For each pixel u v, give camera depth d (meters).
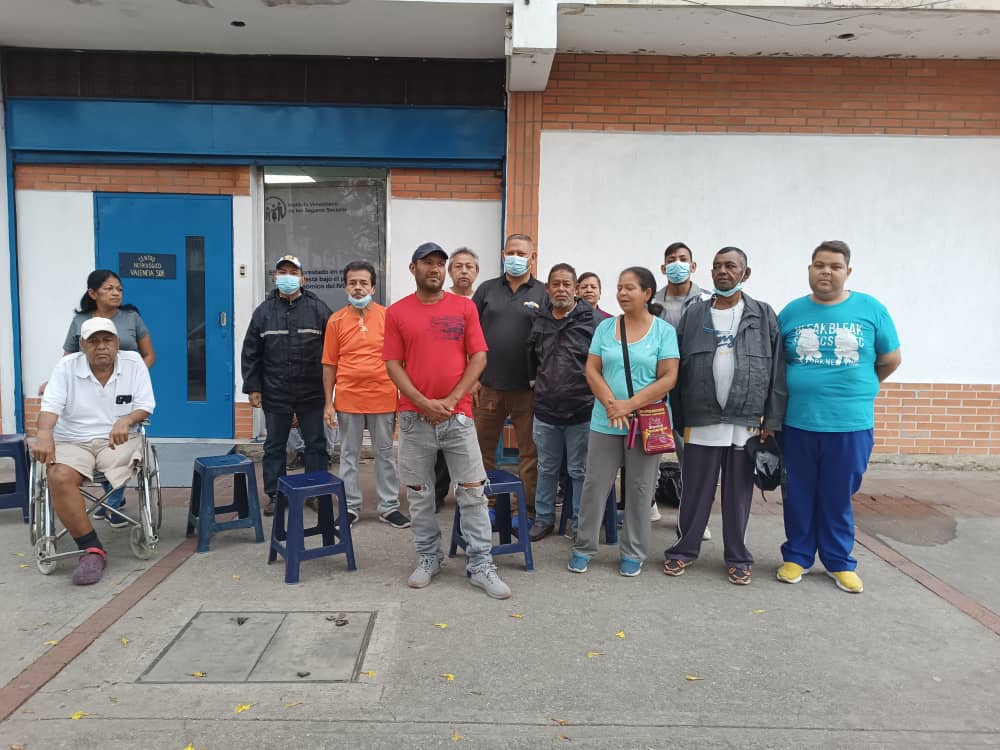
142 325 5.30
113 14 5.87
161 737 2.69
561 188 6.67
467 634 3.53
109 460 4.36
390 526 5.17
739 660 3.32
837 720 2.87
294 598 3.91
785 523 4.36
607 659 3.31
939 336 6.80
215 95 6.74
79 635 3.44
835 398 4.07
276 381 5.28
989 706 2.98
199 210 6.90
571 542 4.94
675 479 5.64
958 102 6.64
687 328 4.27
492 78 6.78
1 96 6.66
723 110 6.64
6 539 4.83
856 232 6.73
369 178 7.00
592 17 5.80
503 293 5.18
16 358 6.93
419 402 3.87
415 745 2.67
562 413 4.73
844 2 5.54
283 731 2.73
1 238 6.80
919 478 6.61
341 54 6.66
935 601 4.01
